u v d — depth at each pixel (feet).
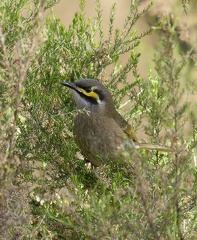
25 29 38.70
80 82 41.16
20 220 30.35
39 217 34.45
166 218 30.71
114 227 31.19
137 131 42.93
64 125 40.60
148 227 31.04
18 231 30.91
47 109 39.11
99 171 37.96
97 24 44.73
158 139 33.22
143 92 39.75
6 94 35.53
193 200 33.53
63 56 41.88
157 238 30.37
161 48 31.53
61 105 40.57
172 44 30.83
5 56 31.83
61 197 33.27
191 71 35.96
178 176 31.55
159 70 31.22
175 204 31.99
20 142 37.93
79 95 41.32
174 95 31.32
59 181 37.81
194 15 38.70
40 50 39.24
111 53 42.42
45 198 33.37
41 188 36.17
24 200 31.99
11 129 31.35
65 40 41.19
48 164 38.52
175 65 31.40
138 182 30.40
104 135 41.60
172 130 31.24
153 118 32.99
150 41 51.47
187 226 33.73
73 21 42.39
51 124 38.91
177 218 31.60
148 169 32.30
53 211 33.14
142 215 31.24
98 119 41.57
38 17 32.37
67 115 41.27
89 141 41.60
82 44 42.24
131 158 30.66
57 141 38.86
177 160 31.55
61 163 38.47
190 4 39.88
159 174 32.55
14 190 31.65
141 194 30.27
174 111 31.40
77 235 34.09
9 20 38.65
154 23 40.70
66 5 59.47
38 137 38.40
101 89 41.63
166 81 31.42
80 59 42.09
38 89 39.24
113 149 41.75
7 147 30.91
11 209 31.14
